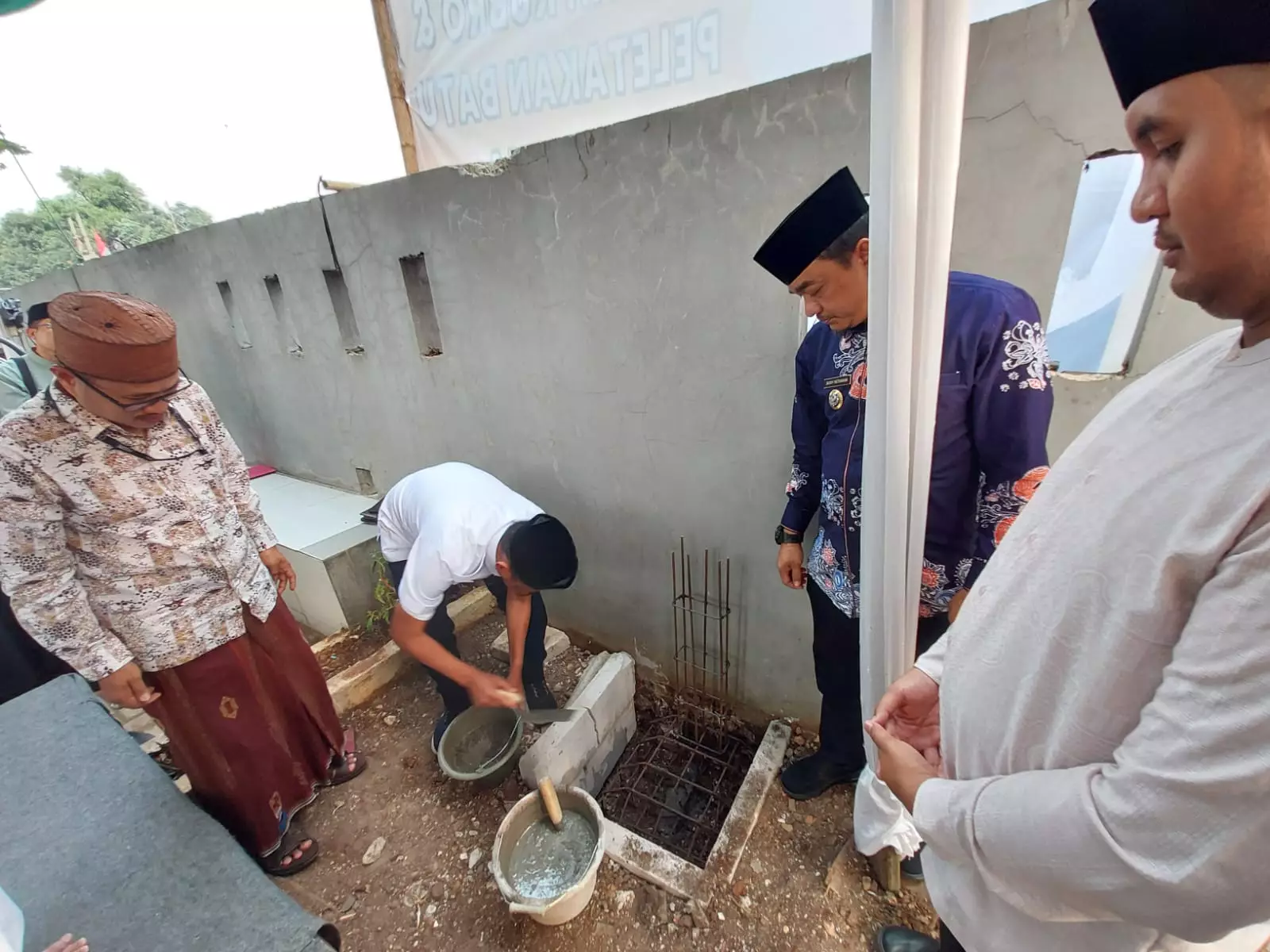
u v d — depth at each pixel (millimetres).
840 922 1320
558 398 1857
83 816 1017
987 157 1014
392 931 1392
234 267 2781
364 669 2137
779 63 1431
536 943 1334
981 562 1024
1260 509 361
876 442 864
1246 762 349
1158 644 439
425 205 1853
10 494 1050
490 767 1575
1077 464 550
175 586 1270
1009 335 893
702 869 1418
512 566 1344
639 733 2041
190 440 1300
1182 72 352
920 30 619
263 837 1472
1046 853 479
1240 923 390
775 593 1684
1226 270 389
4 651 1822
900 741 741
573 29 1664
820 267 942
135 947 815
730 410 1516
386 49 2062
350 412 2717
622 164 1398
